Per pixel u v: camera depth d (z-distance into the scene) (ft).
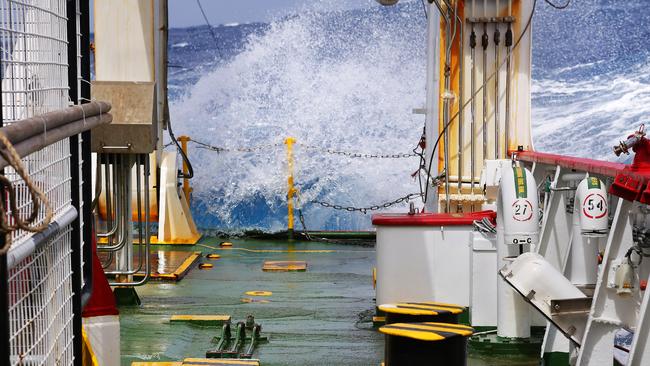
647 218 18.07
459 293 27.78
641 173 17.10
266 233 49.67
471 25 33.71
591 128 110.52
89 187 17.31
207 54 146.61
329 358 25.04
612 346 19.08
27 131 10.19
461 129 34.04
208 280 37.22
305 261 41.98
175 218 46.06
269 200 73.87
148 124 30.07
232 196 73.77
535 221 23.97
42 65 12.71
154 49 40.52
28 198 11.62
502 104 33.99
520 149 31.01
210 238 49.21
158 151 46.06
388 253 28.09
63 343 13.71
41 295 12.18
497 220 25.08
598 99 116.67
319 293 34.47
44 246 12.34
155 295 33.96
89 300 18.07
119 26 40.01
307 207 75.97
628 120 111.04
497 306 25.58
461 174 34.42
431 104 39.06
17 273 10.78
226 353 24.57
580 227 21.20
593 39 123.24
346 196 78.74
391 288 28.14
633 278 18.30
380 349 26.07
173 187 46.06
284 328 28.68
